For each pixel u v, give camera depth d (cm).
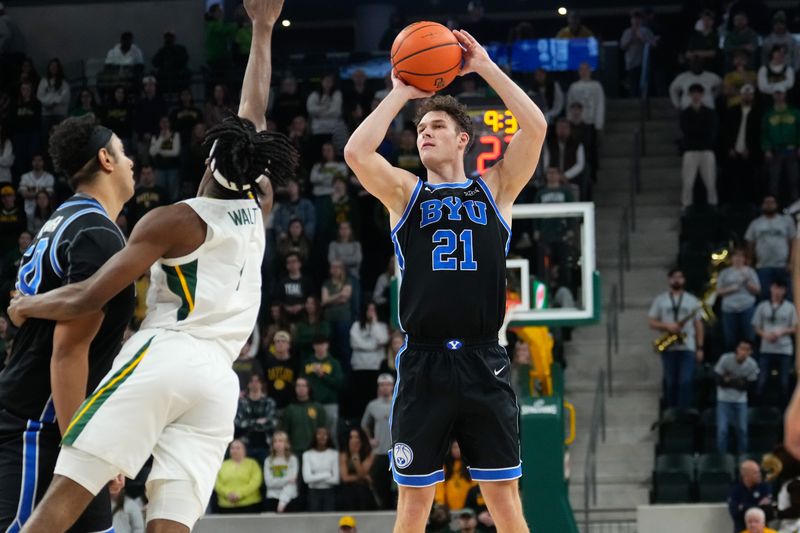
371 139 590
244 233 527
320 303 1883
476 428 588
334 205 2084
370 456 1658
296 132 2255
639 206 2273
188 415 510
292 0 3297
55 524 486
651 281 2112
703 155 2177
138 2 2692
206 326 517
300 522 1611
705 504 1588
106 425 494
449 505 1530
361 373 1850
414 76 597
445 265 588
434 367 586
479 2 3241
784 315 1808
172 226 509
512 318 1277
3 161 2395
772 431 1753
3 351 1852
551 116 2278
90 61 2702
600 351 2006
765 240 1938
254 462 1658
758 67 2384
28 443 538
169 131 2288
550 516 1244
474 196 600
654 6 3234
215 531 1614
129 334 1819
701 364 1866
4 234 2253
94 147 557
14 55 2589
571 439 1335
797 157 2158
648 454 1827
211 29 2603
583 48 2494
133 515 1544
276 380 1795
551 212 1295
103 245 539
